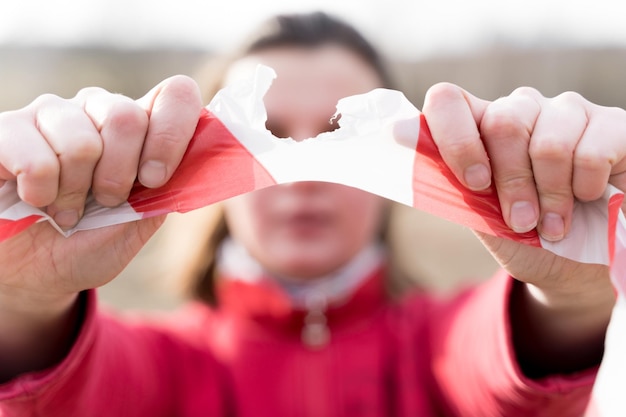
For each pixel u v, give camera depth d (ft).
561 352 1.49
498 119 1.25
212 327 2.36
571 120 1.25
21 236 1.30
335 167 1.27
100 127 1.25
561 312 1.44
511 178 1.25
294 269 2.21
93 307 1.47
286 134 2.23
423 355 2.15
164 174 1.25
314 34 2.35
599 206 1.27
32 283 1.32
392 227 2.92
